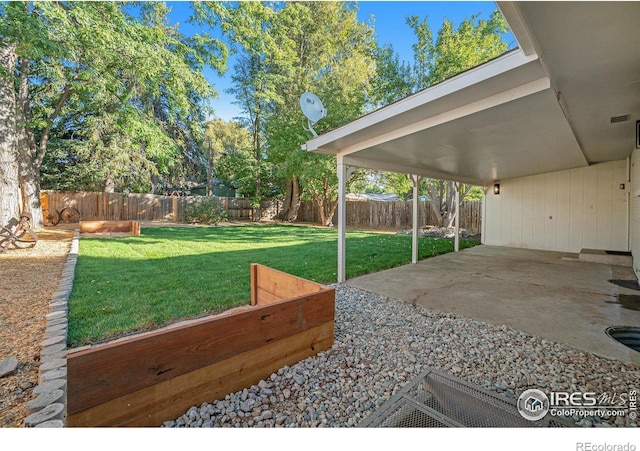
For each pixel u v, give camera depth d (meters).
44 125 9.54
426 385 2.08
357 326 3.09
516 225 9.12
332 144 4.66
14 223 6.96
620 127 4.24
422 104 3.28
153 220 15.48
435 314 3.43
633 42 2.23
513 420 1.77
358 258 6.72
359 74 13.95
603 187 7.48
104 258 6.04
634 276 5.24
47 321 2.89
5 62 7.49
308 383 2.11
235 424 1.73
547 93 2.78
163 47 8.83
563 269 5.84
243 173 18.02
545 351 2.55
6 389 1.93
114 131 14.45
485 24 10.97
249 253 7.01
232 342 1.96
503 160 6.11
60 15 6.31
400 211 14.81
